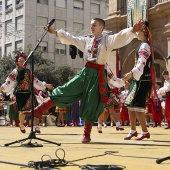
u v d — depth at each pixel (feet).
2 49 119.24
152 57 17.95
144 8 57.16
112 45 15.79
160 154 12.06
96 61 15.84
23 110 22.57
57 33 16.25
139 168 8.87
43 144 15.80
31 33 111.55
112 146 15.01
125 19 63.36
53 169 8.48
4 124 52.80
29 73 22.52
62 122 47.44
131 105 18.40
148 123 43.01
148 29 18.04
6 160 10.18
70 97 15.66
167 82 30.12
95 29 16.15
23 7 112.37
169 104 35.24
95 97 15.76
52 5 116.47
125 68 62.59
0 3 122.01
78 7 122.01
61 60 117.08
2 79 98.68
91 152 12.50
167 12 56.13
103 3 126.93
